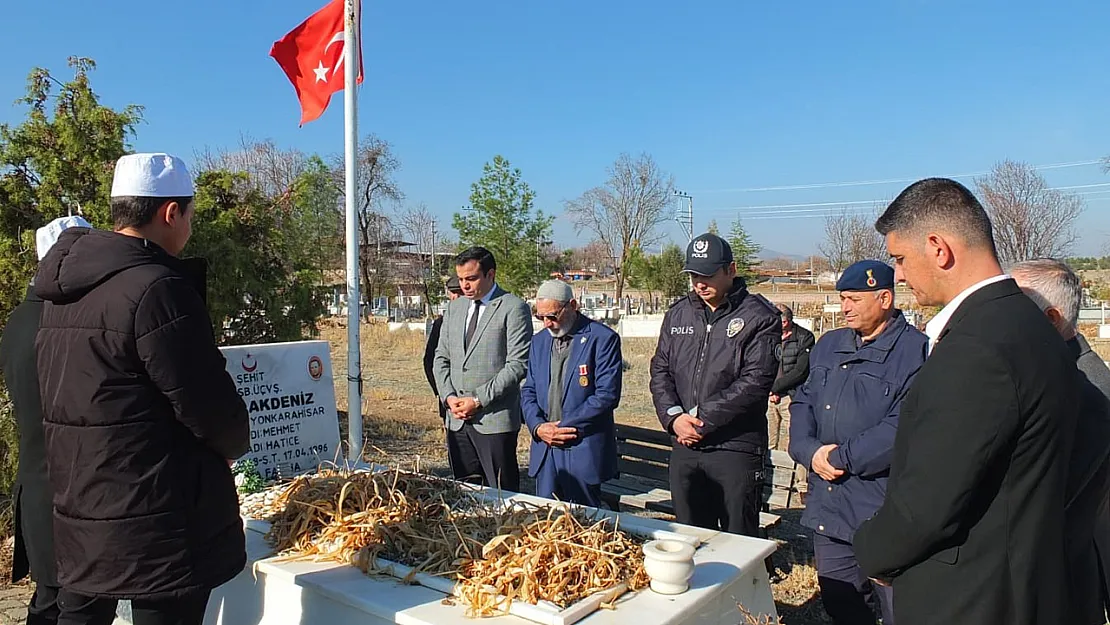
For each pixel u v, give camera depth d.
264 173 37.50
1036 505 1.82
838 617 3.38
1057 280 2.38
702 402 3.96
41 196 5.32
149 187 2.42
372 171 40.81
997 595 1.83
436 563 2.81
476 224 25.80
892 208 2.15
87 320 2.21
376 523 3.08
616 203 49.84
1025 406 1.77
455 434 4.99
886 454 3.11
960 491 1.79
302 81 5.34
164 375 2.20
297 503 3.33
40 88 5.47
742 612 2.71
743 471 3.88
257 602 3.01
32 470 2.75
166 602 2.28
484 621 2.41
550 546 2.65
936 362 1.90
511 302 4.84
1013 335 1.82
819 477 3.42
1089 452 2.00
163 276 2.25
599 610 2.44
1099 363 2.36
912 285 2.12
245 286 6.23
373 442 8.57
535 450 4.40
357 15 5.06
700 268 3.85
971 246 1.98
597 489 4.32
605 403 4.18
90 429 2.20
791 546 5.33
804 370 5.77
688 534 3.13
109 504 2.20
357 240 5.04
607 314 34.88
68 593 2.41
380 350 20.38
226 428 2.37
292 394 4.38
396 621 2.50
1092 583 2.07
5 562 4.62
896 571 2.01
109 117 5.53
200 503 2.35
